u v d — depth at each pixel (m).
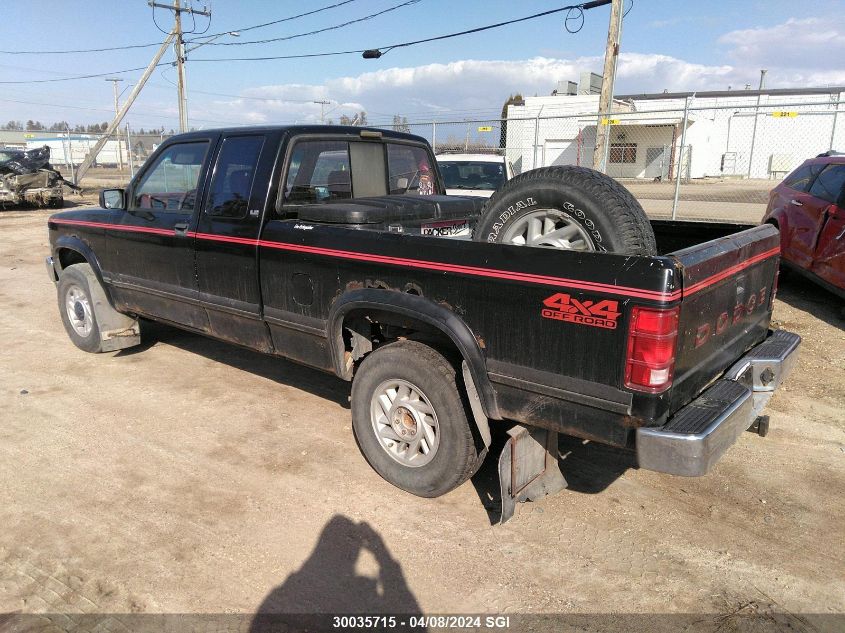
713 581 2.99
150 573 3.00
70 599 2.82
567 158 32.12
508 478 3.14
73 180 27.19
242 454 4.15
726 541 3.30
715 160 38.28
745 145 37.47
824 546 3.26
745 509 3.59
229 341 4.64
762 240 3.51
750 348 3.64
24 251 13.12
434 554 3.17
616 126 31.97
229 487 3.75
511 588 2.93
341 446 4.27
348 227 3.70
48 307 8.17
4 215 20.47
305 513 3.50
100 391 5.20
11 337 6.75
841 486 3.83
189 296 4.74
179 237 4.68
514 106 32.38
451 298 3.18
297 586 2.93
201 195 4.50
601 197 2.96
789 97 36.09
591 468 4.03
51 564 3.05
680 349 2.71
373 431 3.76
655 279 2.53
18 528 3.33
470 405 3.27
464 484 3.84
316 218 3.88
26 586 2.90
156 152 4.98
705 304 2.89
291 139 4.14
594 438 2.82
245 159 4.25
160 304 5.12
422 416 3.53
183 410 4.84
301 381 5.46
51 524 3.36
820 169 7.64
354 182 4.73
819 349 6.23
